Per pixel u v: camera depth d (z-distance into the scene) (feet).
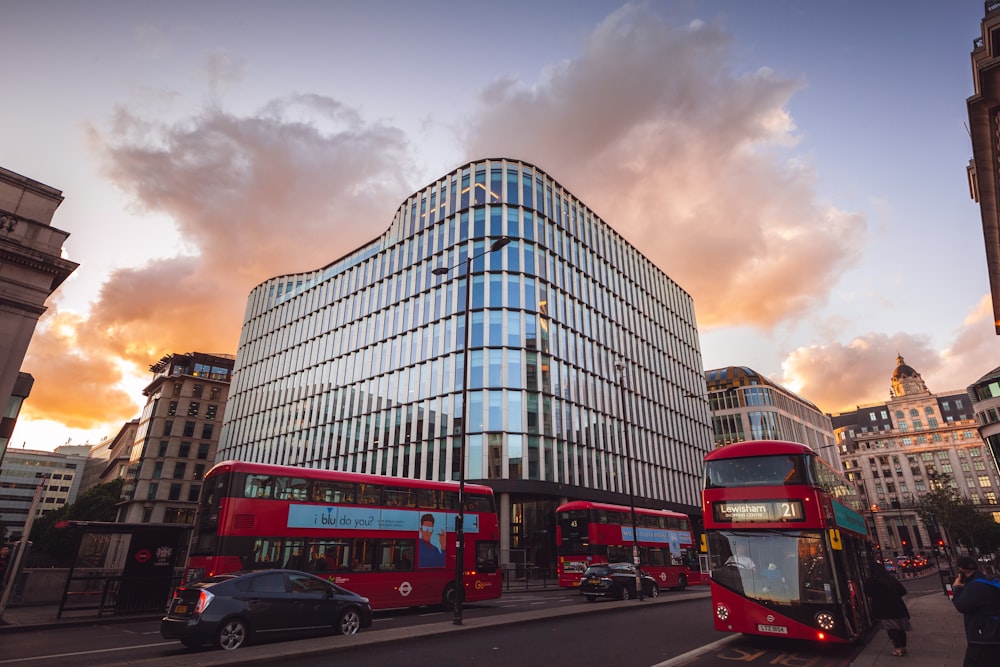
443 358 154.81
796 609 37.24
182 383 277.64
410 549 62.44
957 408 414.82
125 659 33.91
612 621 54.49
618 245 210.59
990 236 91.30
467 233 164.76
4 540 172.96
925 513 263.08
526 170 172.76
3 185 77.51
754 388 308.60
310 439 190.90
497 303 153.07
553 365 156.76
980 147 75.46
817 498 39.37
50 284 77.71
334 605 41.93
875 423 445.37
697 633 46.47
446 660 34.24
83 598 65.05
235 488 51.24
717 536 41.63
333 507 57.41
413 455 150.82
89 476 490.90
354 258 207.00
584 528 95.04
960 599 21.42
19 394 94.84
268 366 230.07
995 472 382.83
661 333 223.30
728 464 43.19
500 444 138.92
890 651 37.29
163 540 61.31
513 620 51.06
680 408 219.82
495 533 71.92
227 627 35.76
